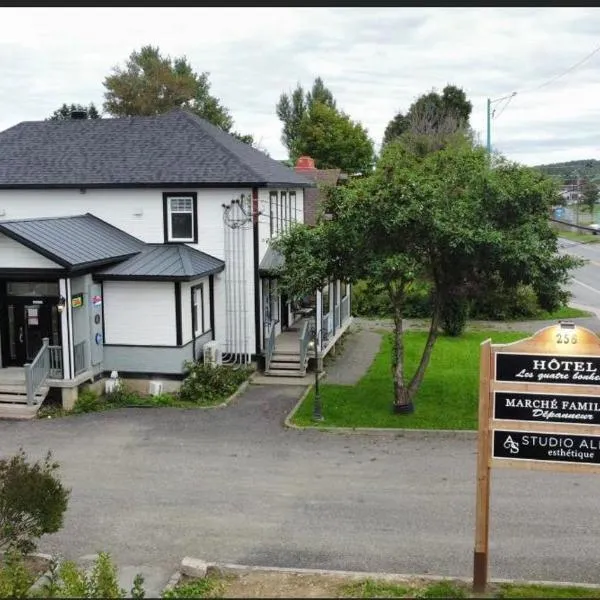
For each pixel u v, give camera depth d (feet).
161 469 52.13
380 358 90.27
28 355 75.15
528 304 121.29
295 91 277.03
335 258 62.13
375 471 50.93
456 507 43.98
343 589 32.35
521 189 61.62
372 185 59.41
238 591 32.37
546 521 41.60
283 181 87.40
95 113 202.39
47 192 83.76
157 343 73.51
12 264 67.72
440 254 63.05
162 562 36.86
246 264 80.94
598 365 30.91
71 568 30.60
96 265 71.05
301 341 79.36
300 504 44.96
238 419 64.95
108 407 69.36
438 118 205.98
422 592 31.89
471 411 65.36
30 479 34.63
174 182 79.66
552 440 31.53
